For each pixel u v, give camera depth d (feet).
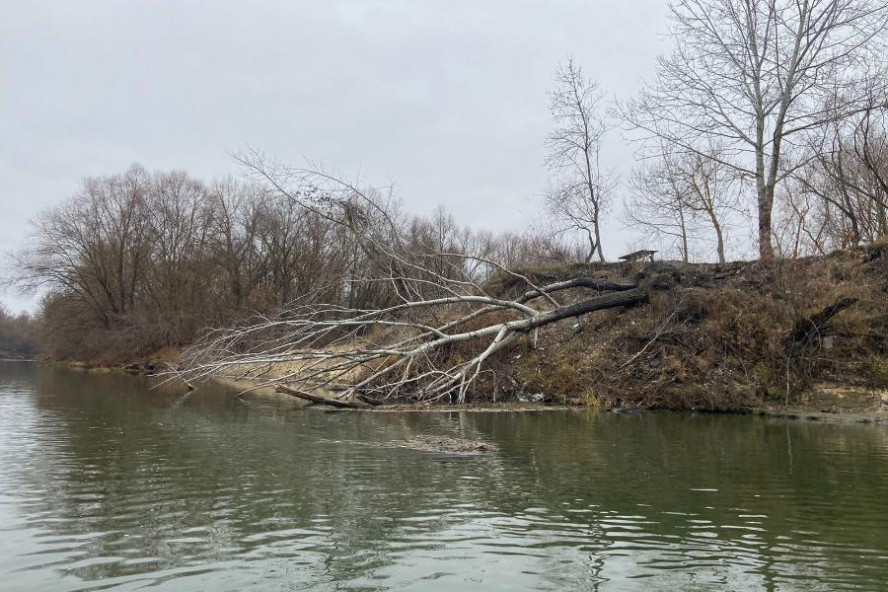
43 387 90.02
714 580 18.44
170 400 71.20
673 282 71.92
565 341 74.02
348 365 64.08
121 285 168.55
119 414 57.26
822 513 25.34
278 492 28.22
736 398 59.62
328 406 64.69
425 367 71.92
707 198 94.89
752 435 45.80
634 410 62.03
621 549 21.06
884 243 68.18
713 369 63.26
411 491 28.53
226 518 24.26
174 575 18.63
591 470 33.24
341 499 27.09
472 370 70.54
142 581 18.20
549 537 22.22
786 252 75.31
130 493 27.99
